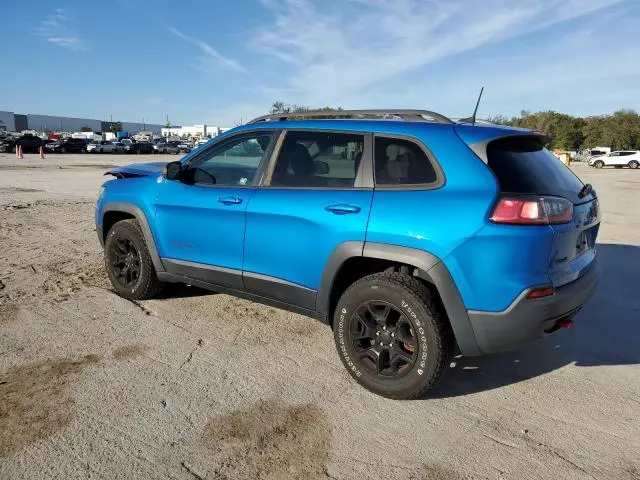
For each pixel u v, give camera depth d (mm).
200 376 3488
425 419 3057
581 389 3477
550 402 3297
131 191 4711
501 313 2887
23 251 6805
